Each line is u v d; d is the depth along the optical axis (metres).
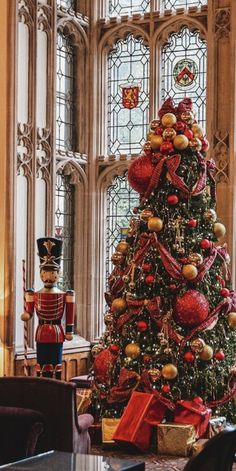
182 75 11.27
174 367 7.64
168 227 7.89
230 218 10.38
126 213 11.62
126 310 8.01
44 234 10.81
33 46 10.65
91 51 11.75
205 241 7.91
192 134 8.03
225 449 4.59
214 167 8.34
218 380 7.93
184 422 7.70
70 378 11.01
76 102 11.72
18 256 10.35
